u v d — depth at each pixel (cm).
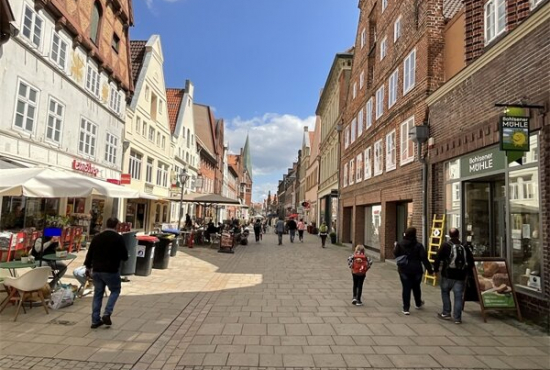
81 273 809
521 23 729
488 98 868
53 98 1448
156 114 2778
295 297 902
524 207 746
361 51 2262
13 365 466
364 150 2080
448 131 1066
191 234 2117
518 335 625
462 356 529
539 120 690
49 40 1405
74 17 1561
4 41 1065
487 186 953
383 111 1725
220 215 5869
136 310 745
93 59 1792
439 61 1230
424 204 1185
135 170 2445
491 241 924
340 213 2717
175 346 557
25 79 1267
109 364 484
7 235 1062
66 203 1698
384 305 832
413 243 777
